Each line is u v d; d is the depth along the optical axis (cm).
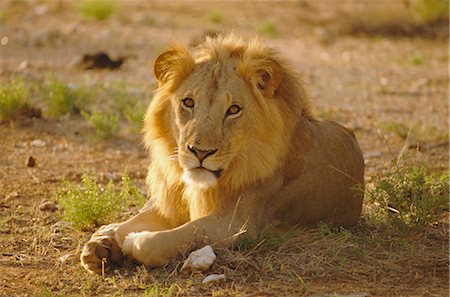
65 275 944
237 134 945
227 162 944
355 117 1933
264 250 986
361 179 1138
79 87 1936
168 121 982
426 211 1059
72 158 1529
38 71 2277
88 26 3089
